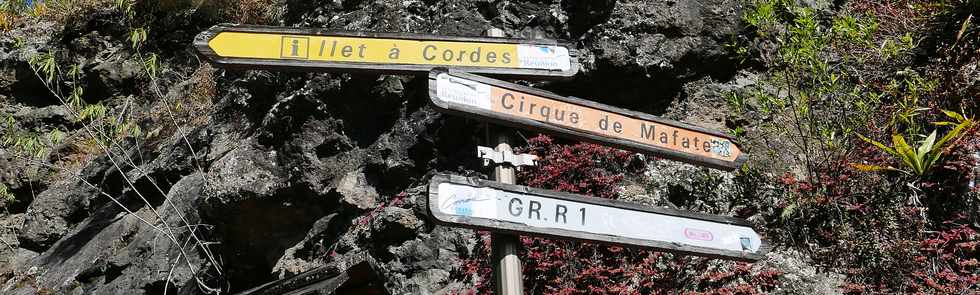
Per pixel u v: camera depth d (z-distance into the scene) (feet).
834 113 17.72
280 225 19.72
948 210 15.60
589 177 17.40
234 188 19.04
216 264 19.44
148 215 23.68
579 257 15.94
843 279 15.02
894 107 17.08
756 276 14.97
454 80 9.38
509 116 9.56
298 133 19.49
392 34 10.03
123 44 31.48
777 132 17.37
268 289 10.82
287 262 19.29
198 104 27.61
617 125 10.32
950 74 17.04
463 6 19.69
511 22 19.38
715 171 16.75
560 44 10.63
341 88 19.36
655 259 15.31
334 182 19.21
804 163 16.93
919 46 18.33
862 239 15.29
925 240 15.03
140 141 27.50
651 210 9.98
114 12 32.09
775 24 19.27
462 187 8.95
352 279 9.91
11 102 31.73
